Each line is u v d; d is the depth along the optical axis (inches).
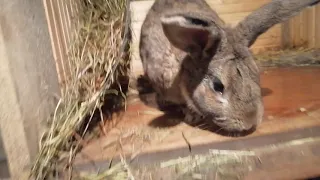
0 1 10.5
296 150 13.6
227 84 13.4
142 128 15.3
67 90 14.3
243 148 13.5
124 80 19.1
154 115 16.5
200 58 14.1
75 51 15.5
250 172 13.1
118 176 12.5
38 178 11.9
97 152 13.6
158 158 13.3
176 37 13.3
